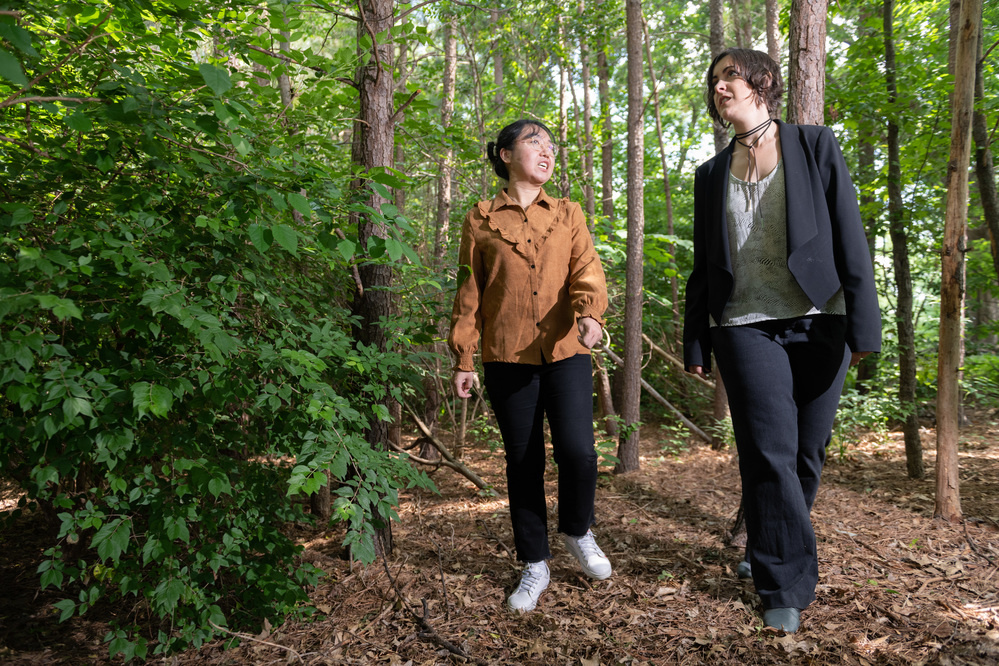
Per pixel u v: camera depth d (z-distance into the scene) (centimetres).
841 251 197
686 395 697
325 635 205
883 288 607
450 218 606
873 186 507
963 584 212
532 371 226
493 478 441
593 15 580
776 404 197
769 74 208
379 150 275
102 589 182
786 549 192
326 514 329
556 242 226
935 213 554
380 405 218
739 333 204
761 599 194
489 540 293
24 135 206
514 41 634
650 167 974
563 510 228
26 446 181
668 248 779
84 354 172
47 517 249
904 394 401
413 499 381
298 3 216
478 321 235
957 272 283
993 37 456
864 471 419
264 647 200
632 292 478
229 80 149
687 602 211
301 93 286
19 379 142
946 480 290
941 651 170
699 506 343
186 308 154
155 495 175
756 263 205
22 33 121
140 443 173
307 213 164
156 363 179
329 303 262
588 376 230
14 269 153
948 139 423
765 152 207
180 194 192
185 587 180
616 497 374
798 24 277
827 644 178
